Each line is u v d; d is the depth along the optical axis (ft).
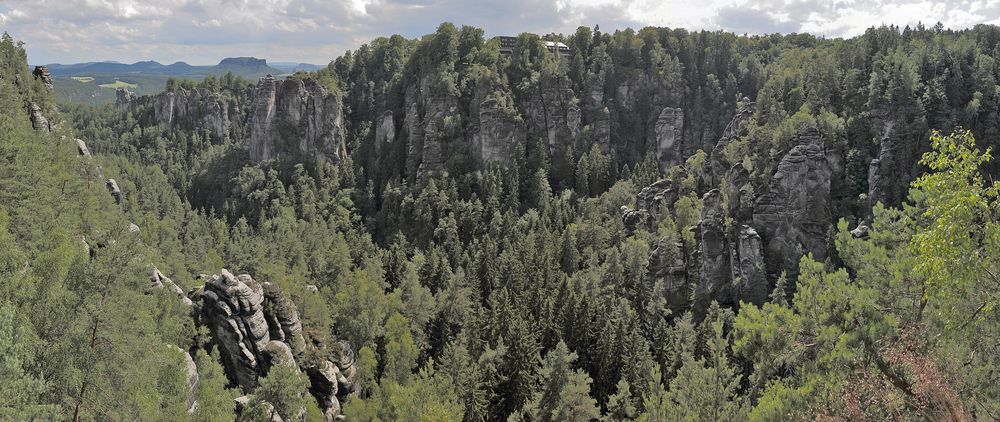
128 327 121.29
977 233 70.59
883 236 93.66
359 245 475.72
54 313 112.98
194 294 211.41
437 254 443.32
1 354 87.15
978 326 76.13
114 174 654.94
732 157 421.59
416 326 297.12
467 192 610.65
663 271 374.84
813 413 80.74
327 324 247.50
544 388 215.10
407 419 183.01
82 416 109.81
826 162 356.38
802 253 348.18
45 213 181.98
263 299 209.97
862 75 452.35
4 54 421.18
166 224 403.34
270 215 624.59
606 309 309.22
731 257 360.89
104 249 131.03
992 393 73.10
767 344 94.68
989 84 405.39
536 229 485.56
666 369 255.91
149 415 119.55
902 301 86.38
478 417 218.38
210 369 169.58
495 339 280.10
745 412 131.54
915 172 365.81
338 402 209.77
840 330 87.20
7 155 200.64
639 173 574.97
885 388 77.56
